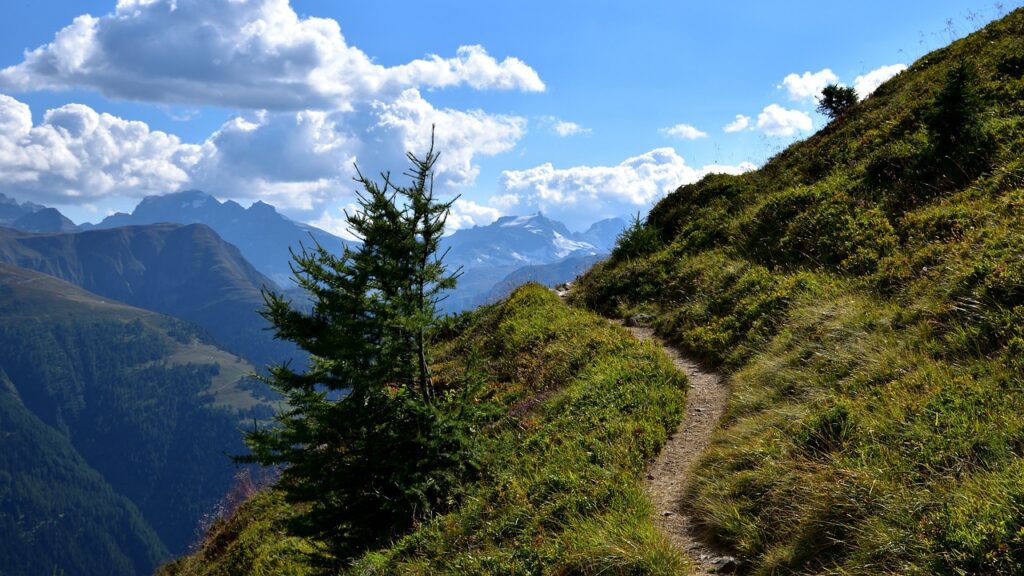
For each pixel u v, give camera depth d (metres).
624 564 6.86
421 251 11.19
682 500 8.64
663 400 12.01
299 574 13.53
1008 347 7.85
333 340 10.45
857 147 20.45
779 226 18.83
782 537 6.72
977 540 4.92
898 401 7.80
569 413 12.49
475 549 8.57
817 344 11.11
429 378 12.02
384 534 10.69
